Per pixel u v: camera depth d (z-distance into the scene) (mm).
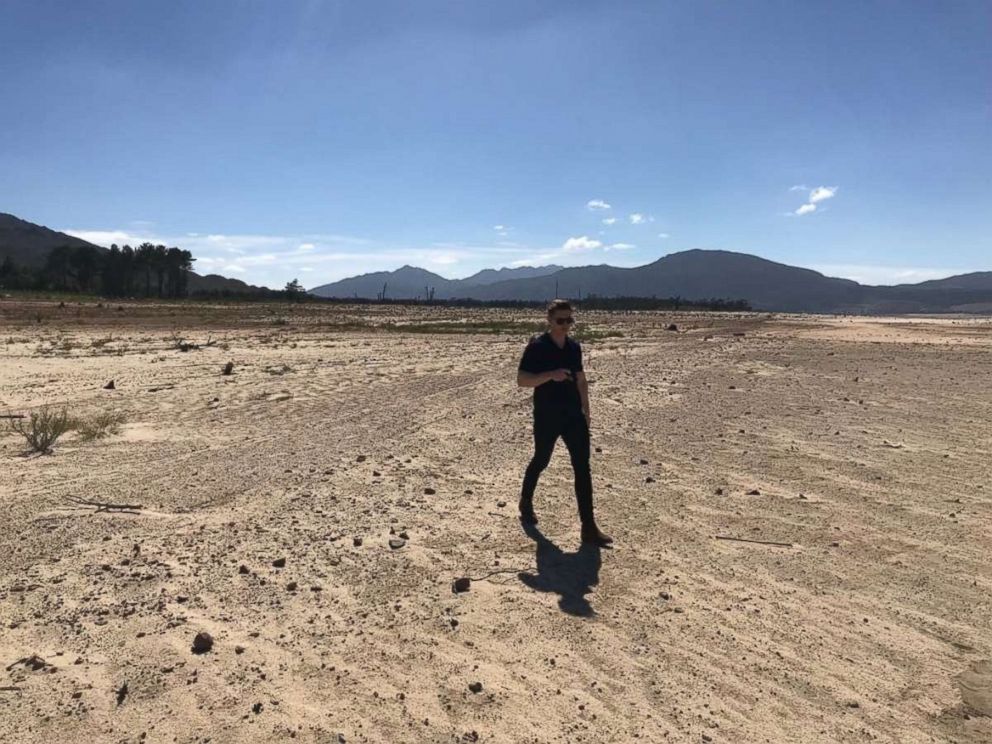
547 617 4453
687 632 4309
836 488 7355
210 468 7895
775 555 5566
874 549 5691
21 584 4777
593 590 4871
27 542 5562
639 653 4051
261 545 5562
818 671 3902
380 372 17500
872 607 4688
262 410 11820
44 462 8133
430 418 11195
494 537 5840
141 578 4910
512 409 12086
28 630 4180
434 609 4535
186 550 5441
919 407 12109
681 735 3320
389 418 11172
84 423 10336
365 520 6191
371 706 3500
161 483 7258
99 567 5086
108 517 6176
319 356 21844
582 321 50656
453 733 3299
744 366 18828
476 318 54531
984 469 8070
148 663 3840
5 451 8703
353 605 4578
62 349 22234
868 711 3541
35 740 3211
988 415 11320
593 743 3252
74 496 6777
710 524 6258
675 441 9539
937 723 3459
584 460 5766
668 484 7496
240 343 26562
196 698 3537
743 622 4449
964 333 33750
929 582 5074
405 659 3938
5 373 16359
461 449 9055
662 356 22172
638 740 3277
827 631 4355
